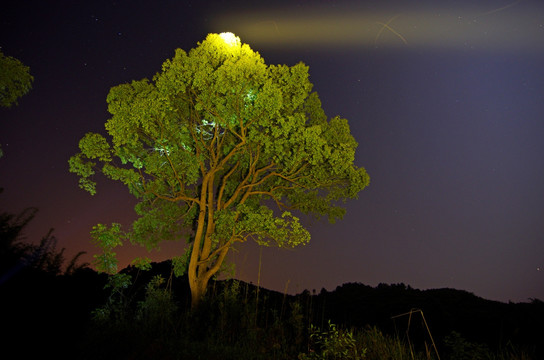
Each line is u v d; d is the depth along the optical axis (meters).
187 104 16.20
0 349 2.42
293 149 15.57
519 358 8.23
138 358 5.55
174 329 9.97
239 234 15.56
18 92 9.77
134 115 14.21
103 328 4.05
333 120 17.53
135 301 13.98
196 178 16.50
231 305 12.01
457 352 8.08
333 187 17.61
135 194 16.27
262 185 18.62
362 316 15.11
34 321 2.47
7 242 2.39
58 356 2.58
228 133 16.88
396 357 8.19
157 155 15.43
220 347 9.02
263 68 14.55
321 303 17.16
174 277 20.56
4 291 2.40
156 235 17.91
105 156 14.92
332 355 8.38
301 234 15.02
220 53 14.45
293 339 10.26
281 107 14.74
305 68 15.64
